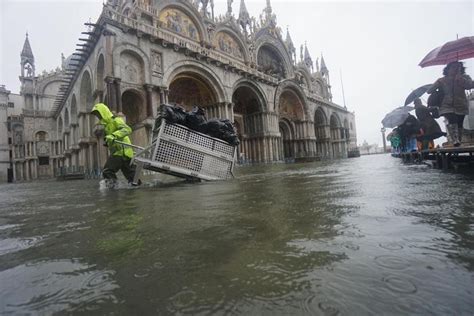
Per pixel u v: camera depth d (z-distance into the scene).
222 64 29.58
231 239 2.16
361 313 1.07
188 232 2.43
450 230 2.07
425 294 1.19
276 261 1.66
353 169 11.66
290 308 1.13
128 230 2.64
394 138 22.52
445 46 10.48
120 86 20.73
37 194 8.78
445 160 8.25
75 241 2.37
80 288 1.45
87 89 27.31
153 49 23.17
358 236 2.05
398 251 1.70
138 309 1.20
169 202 4.43
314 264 1.58
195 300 1.25
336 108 64.69
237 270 1.56
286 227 2.43
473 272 1.37
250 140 38.97
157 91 23.22
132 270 1.64
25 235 2.73
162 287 1.40
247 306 1.17
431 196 3.58
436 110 12.02
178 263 1.71
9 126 50.88
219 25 34.66
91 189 9.50
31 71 50.62
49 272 1.68
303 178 8.27
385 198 3.65
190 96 30.72
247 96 37.38
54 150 47.47
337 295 1.22
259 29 42.94
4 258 2.01
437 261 1.52
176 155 8.54
